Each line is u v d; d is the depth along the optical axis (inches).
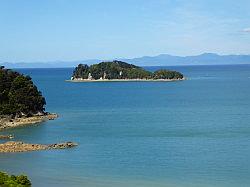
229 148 3786.9
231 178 2795.3
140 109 7303.2
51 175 2928.2
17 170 3078.2
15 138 4446.4
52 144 3976.4
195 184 2669.8
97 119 5930.1
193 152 3631.9
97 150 3757.4
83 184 2699.3
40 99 6131.9
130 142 4128.9
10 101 5851.4
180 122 5551.2
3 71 6181.1
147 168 3097.9
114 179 2810.0
